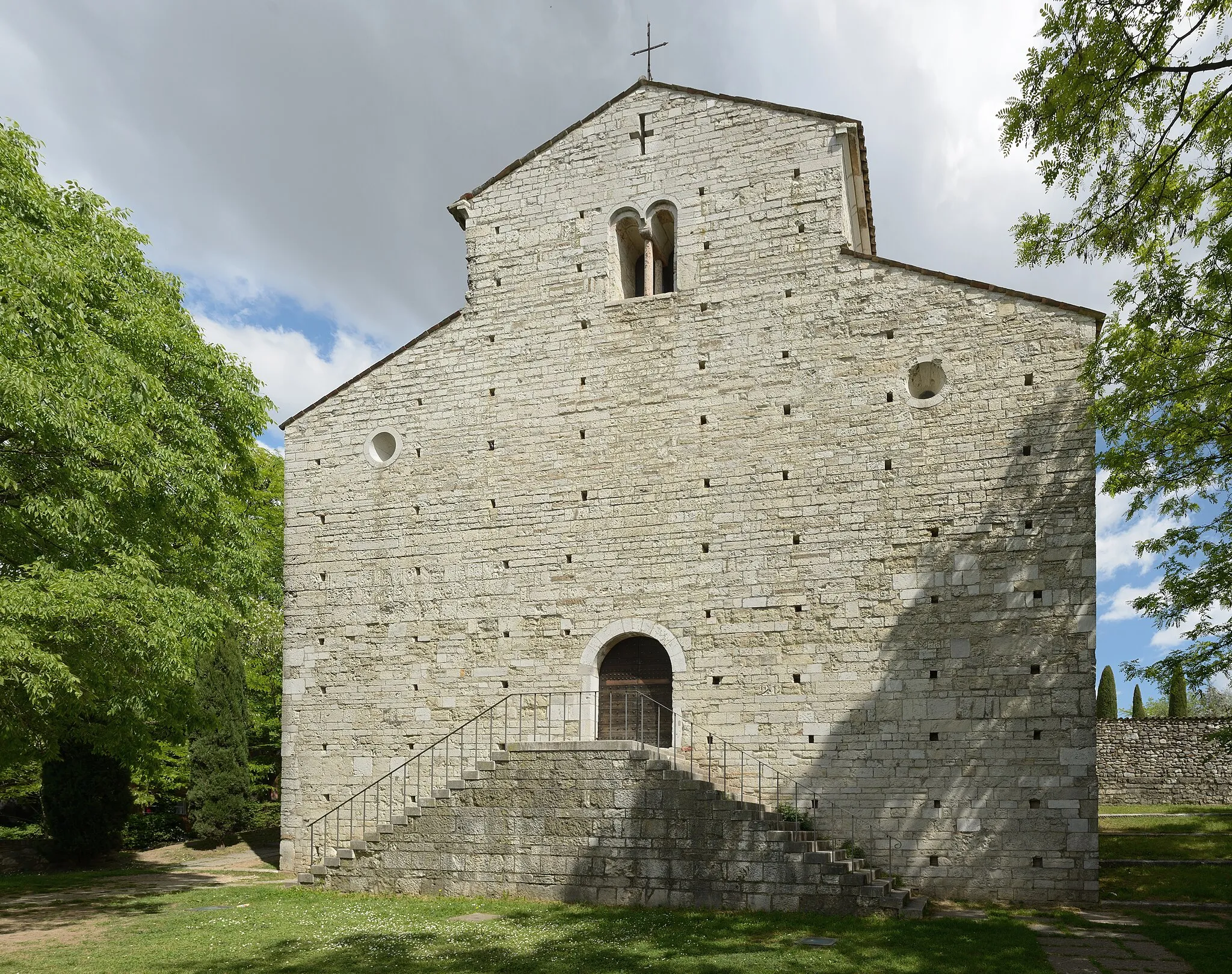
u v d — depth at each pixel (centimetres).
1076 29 1161
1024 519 1828
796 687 1919
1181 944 1330
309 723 2277
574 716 2064
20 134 1750
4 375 1400
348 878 1870
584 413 2198
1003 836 1734
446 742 2153
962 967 1201
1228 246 1377
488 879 1759
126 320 1816
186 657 1738
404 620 2250
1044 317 1880
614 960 1245
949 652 1831
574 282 2272
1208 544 1733
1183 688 3978
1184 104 1238
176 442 1881
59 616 1491
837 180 2092
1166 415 1683
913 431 1934
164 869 2395
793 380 2044
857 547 1930
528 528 2192
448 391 2330
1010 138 1267
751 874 1590
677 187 2225
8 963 1278
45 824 2862
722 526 2038
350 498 2359
